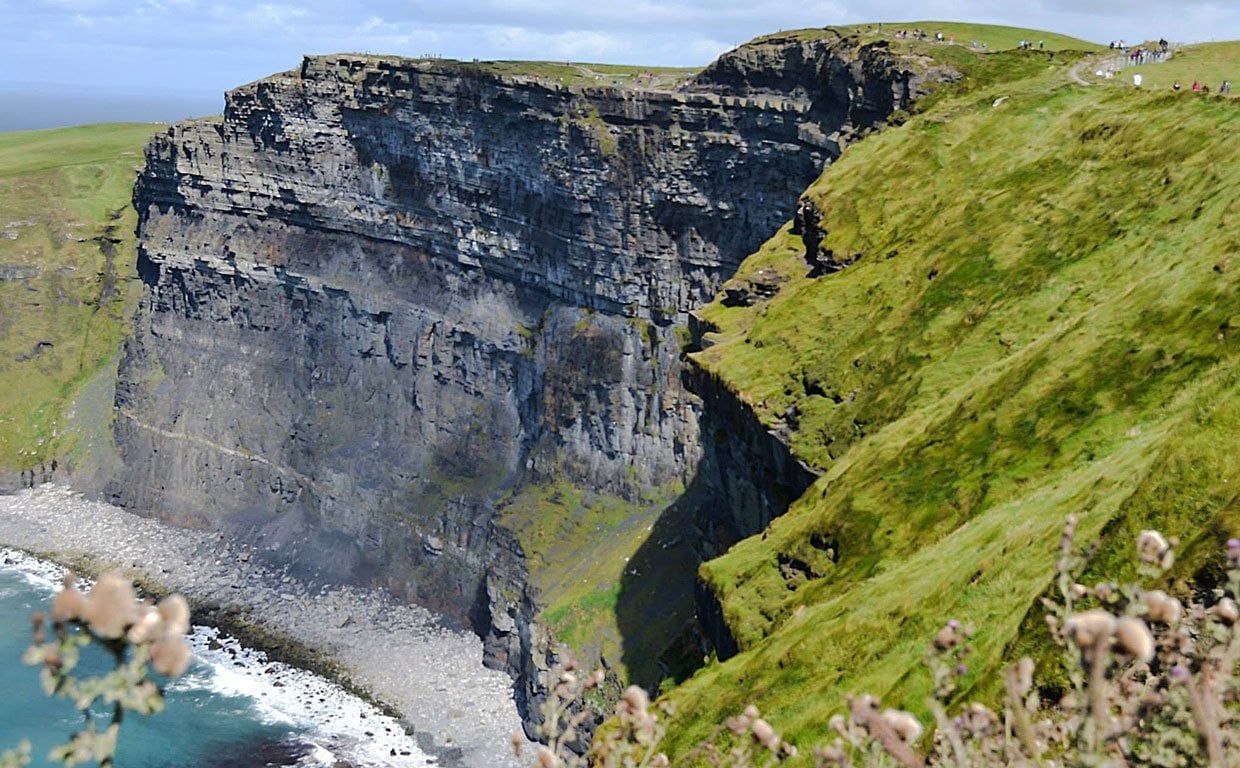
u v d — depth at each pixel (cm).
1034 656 3023
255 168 19638
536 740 11962
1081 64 11656
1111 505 3825
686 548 13062
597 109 15362
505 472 16288
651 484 14838
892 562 5372
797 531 6469
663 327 15212
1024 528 4325
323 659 13850
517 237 16612
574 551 14312
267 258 19388
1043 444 5322
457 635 14588
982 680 3212
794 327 9106
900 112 11744
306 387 18712
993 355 7175
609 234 15388
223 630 14538
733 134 14450
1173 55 11788
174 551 17325
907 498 5800
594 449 15338
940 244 8919
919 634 4119
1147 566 1359
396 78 17562
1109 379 5453
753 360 9031
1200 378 4919
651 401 15050
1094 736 1057
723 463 9419
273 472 18188
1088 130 9131
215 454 18825
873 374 7938
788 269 10688
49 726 11388
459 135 16962
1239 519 2742
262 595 15700
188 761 11331
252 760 11469
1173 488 3145
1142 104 8956
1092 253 7475
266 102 19212
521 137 16250
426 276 17800
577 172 15500
